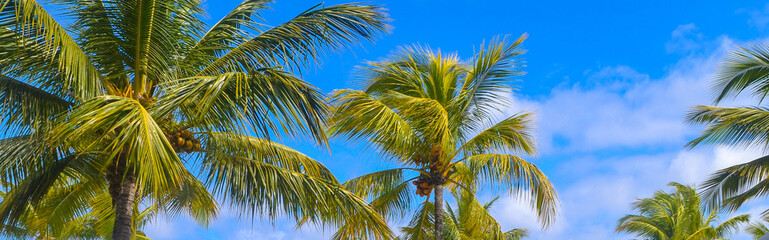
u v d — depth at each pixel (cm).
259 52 1095
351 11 1052
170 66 1079
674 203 3016
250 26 1084
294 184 1112
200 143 1105
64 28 994
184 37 1074
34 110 977
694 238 2514
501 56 1492
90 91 972
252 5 1123
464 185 1642
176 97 946
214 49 1098
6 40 942
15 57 962
